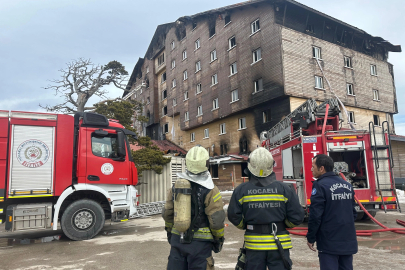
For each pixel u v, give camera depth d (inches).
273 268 95.3
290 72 774.5
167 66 1424.7
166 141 1397.6
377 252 194.4
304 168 289.3
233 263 177.9
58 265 183.8
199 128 1190.9
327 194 109.4
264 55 832.3
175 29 1359.5
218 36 1049.5
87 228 260.1
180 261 101.1
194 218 98.4
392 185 279.1
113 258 195.3
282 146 362.9
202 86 1135.6
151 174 464.8
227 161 887.1
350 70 929.5
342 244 106.2
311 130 358.0
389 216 350.6
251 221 99.3
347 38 984.3
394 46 1090.1
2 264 189.5
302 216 98.3
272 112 831.1
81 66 982.4
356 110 940.0
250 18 895.1
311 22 888.3
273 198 97.8
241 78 924.6
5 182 239.9
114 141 286.2
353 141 288.4
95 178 268.2
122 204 281.4
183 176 102.7
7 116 247.3
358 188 280.1
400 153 756.0
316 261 179.8
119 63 1034.7
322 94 834.2
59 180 257.1
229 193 780.6
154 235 270.7
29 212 246.8
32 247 237.9
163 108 1508.4
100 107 584.7
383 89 1032.2
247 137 926.4
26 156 248.7
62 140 262.8
